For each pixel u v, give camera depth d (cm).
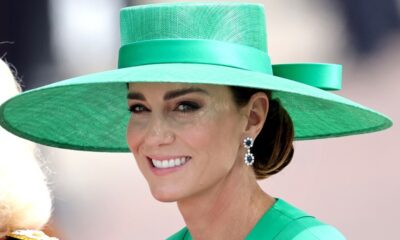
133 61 906
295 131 1070
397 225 2250
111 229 2275
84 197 2359
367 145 2464
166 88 888
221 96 907
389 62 2691
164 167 905
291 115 1034
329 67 1000
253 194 971
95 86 982
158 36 909
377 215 2280
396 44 2700
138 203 2358
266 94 952
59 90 963
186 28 905
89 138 1073
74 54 2775
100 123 1052
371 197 2323
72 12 2786
